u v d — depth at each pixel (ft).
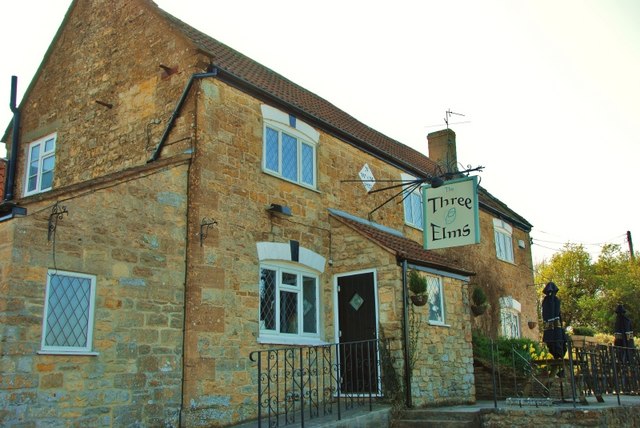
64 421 25.76
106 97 40.86
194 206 33.30
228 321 33.78
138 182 31.04
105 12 42.83
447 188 40.63
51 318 26.20
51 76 45.52
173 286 31.76
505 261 72.59
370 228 44.27
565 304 103.09
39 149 45.03
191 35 41.29
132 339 29.19
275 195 39.01
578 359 39.99
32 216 26.16
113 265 29.07
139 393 28.96
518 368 48.39
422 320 40.57
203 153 34.30
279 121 40.32
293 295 39.63
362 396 36.76
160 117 36.81
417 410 35.94
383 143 59.00
